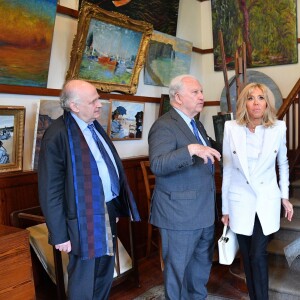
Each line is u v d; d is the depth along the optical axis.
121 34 3.11
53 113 2.61
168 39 3.91
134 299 2.61
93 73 2.98
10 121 2.38
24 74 2.50
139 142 3.64
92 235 1.81
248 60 4.35
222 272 3.01
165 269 2.06
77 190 1.81
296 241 2.41
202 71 4.65
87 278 1.90
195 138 2.01
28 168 2.60
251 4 4.22
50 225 1.78
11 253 1.74
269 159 2.06
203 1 4.59
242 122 2.10
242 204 2.10
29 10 2.44
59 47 2.79
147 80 3.70
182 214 1.94
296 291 2.40
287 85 4.18
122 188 2.11
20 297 1.79
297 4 4.05
